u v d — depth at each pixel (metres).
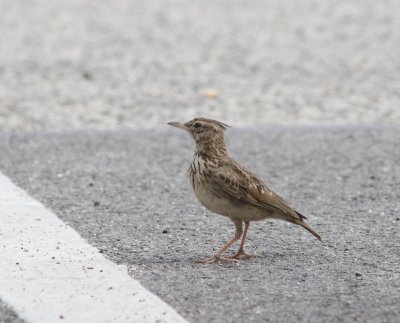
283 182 14.63
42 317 8.74
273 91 22.09
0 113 19.50
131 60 25.47
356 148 16.91
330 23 31.42
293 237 11.59
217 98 21.34
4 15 32.12
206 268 10.26
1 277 9.84
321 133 18.12
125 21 31.62
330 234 11.75
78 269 10.12
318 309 8.97
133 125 18.72
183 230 11.86
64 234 11.52
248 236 11.62
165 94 21.67
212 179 10.32
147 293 9.34
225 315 8.79
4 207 12.71
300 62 25.47
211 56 26.19
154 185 14.24
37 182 14.25
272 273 10.09
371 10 34.00
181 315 8.80
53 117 19.27
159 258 10.64
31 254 10.65
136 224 12.10
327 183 14.56
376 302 9.19
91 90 21.89
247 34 29.48
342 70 24.52
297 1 36.09
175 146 16.95
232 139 17.58
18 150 16.39
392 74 24.11
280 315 8.80
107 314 8.80
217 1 36.16
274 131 18.27
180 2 35.91
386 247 11.20
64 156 15.99
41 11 33.19
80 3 35.28
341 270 10.24
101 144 16.97
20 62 24.88
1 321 8.66
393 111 20.28
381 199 13.62
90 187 14.02
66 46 27.19
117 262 10.45
